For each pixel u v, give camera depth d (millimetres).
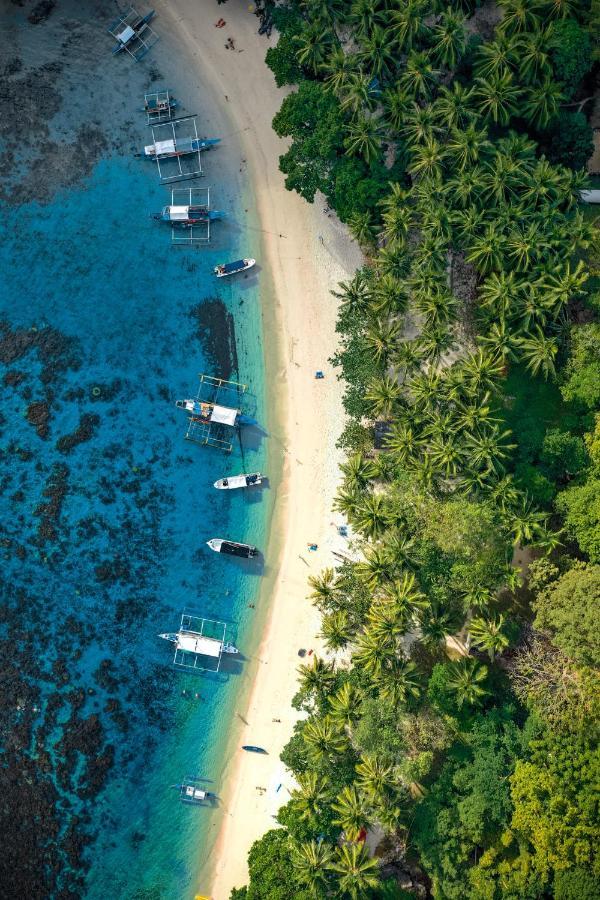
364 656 55094
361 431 61094
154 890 61594
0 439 63500
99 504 63250
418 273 56625
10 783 62312
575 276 54469
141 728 62594
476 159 55719
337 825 56656
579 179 56188
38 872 61719
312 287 63594
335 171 58719
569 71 56812
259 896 55250
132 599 62969
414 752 54812
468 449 56062
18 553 63281
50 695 62656
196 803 62219
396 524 55562
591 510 55625
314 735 55188
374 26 56031
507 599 60469
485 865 53969
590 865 51562
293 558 62844
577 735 53344
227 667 62594
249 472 63281
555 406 58625
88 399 63531
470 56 58375
